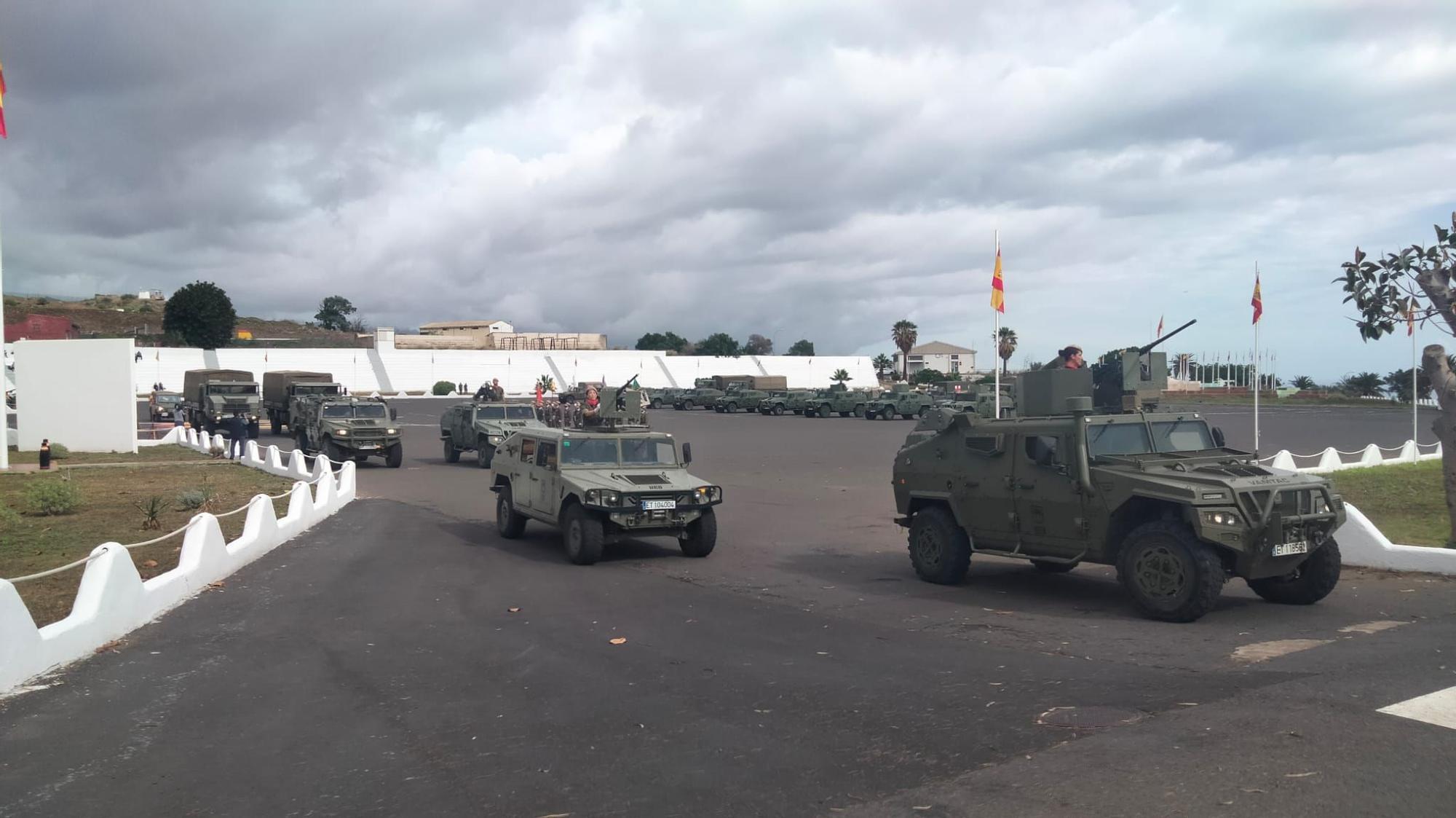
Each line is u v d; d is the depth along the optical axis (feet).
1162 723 17.40
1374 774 14.75
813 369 351.67
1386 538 37.86
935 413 35.86
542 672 22.56
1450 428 36.52
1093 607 30.04
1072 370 33.40
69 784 15.80
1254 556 26.91
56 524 50.14
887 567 38.65
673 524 40.50
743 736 17.60
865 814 13.94
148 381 246.47
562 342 370.94
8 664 21.21
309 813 14.49
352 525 51.65
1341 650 22.71
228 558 36.42
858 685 20.93
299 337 411.13
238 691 21.21
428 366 294.46
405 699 20.47
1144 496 28.04
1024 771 15.38
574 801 14.73
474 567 38.91
